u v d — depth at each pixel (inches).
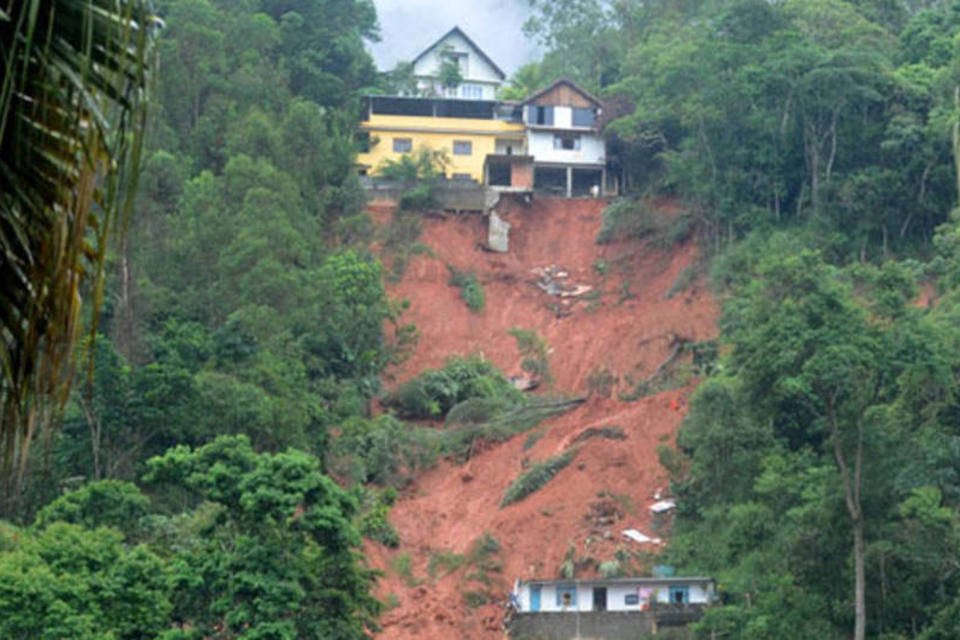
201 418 3356.3
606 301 5226.4
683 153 5216.5
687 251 5231.3
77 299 348.2
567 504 3929.6
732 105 5014.8
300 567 2513.5
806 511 2812.5
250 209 4313.5
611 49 6870.1
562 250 5575.8
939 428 2886.3
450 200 5674.2
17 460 349.7
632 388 4736.7
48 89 335.6
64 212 343.0
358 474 4074.8
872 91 4842.5
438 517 4055.1
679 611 3358.8
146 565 2373.3
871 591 2787.9
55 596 2229.3
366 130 5969.5
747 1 5438.0
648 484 3966.5
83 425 3203.7
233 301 4062.5
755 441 3321.9
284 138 5231.3
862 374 2819.9
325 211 5393.7
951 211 4485.7
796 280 2891.2
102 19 340.8
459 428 4458.7
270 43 5748.0
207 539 2628.0
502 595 3646.7
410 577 3730.3
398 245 5467.5
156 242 4175.7
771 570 2876.5
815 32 5561.0
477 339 5162.4
